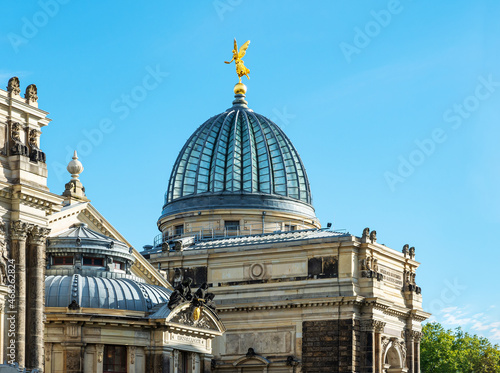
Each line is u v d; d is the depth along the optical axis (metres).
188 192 164.88
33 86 91.06
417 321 149.25
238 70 177.75
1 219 85.62
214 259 144.75
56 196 89.94
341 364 133.12
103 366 107.31
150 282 127.69
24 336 85.50
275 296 139.25
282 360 137.00
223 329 120.69
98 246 116.00
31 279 87.62
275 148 166.50
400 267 147.62
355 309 134.50
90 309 107.56
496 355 194.75
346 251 136.00
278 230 160.50
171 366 111.44
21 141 89.38
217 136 168.38
